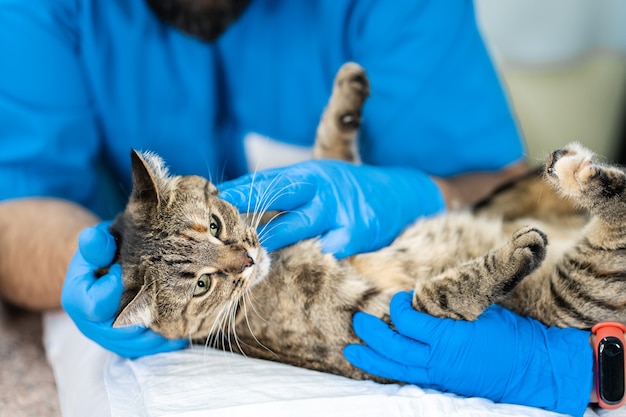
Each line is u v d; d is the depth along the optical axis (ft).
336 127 2.03
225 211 1.66
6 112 2.10
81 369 1.73
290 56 2.32
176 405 1.43
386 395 1.45
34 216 2.04
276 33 2.31
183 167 2.31
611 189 1.55
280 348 1.71
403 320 1.57
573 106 3.10
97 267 1.62
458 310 1.56
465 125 2.32
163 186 1.66
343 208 1.74
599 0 3.05
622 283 1.57
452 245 1.83
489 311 1.60
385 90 2.29
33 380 1.88
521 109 3.10
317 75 2.32
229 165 2.41
